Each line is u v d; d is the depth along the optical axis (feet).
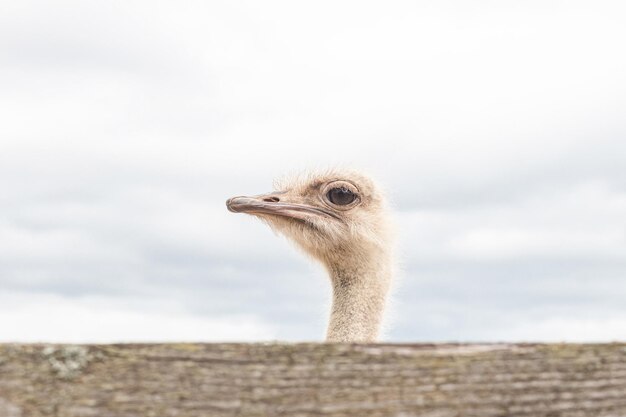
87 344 12.49
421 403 12.51
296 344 12.70
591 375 12.82
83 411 12.05
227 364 12.51
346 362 12.66
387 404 12.49
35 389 12.11
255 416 12.29
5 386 12.11
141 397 12.21
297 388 12.46
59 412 12.01
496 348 12.99
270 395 12.41
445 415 12.49
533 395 12.70
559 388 12.70
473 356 12.82
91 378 12.26
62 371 12.25
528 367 12.84
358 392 12.51
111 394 12.17
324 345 12.73
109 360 12.39
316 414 12.39
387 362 12.71
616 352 13.02
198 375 12.39
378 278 38.32
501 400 12.63
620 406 12.72
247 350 12.62
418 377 12.64
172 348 12.53
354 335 37.32
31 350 12.36
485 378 12.69
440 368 12.73
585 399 12.71
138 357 12.44
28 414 11.93
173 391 12.28
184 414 12.21
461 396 12.58
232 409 12.30
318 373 12.57
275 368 12.55
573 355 12.91
